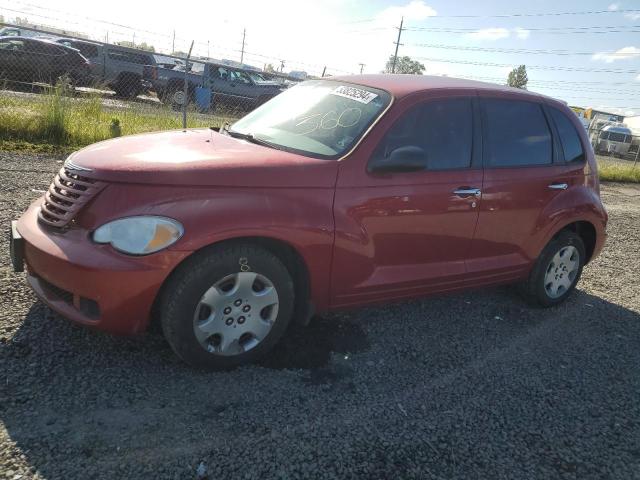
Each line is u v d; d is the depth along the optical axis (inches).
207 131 160.2
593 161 195.3
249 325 123.3
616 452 116.0
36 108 372.8
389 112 141.2
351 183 130.6
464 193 150.6
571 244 189.3
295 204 122.4
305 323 135.6
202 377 121.3
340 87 159.3
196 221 110.3
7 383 109.0
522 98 173.9
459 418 120.2
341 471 99.2
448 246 153.3
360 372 133.3
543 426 121.7
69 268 108.0
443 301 187.0
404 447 108.2
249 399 116.0
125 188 110.7
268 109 169.2
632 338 176.9
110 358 122.9
